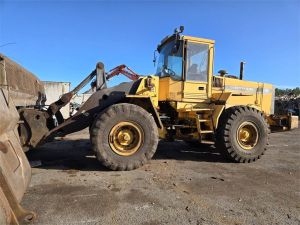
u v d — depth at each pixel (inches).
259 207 158.2
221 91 300.4
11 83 212.5
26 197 164.2
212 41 285.0
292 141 429.4
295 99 1116.5
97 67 262.4
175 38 273.9
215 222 138.4
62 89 770.2
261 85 330.3
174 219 140.6
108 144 223.8
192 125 275.7
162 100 276.7
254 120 270.1
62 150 305.0
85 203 157.3
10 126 143.3
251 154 266.4
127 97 244.5
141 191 178.5
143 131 230.7
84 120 241.6
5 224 101.0
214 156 292.2
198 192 179.8
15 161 135.2
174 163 257.0
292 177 219.5
